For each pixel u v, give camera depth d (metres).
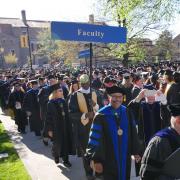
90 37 6.02
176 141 3.09
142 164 3.23
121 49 26.11
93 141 4.33
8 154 8.58
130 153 4.46
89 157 4.36
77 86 7.99
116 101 4.39
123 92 4.45
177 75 7.45
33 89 10.53
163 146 3.09
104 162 4.36
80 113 6.49
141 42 28.11
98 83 12.73
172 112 3.13
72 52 40.97
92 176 6.02
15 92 11.36
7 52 71.06
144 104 6.19
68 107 6.80
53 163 7.62
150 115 6.15
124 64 27.14
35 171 7.11
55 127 7.24
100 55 31.81
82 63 39.97
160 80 9.05
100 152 4.29
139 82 8.60
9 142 9.91
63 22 5.79
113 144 4.32
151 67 19.12
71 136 7.25
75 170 7.06
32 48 74.44
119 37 6.30
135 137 4.51
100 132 4.34
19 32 74.94
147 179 3.14
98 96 6.77
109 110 4.43
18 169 7.26
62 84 10.61
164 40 38.16
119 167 4.32
